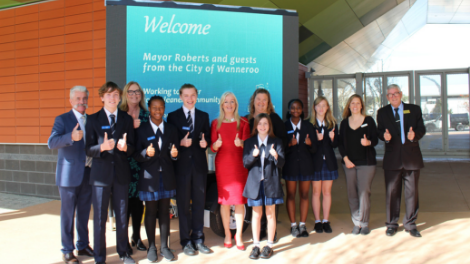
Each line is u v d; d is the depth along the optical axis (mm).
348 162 3635
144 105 3352
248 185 3055
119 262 2949
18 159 5867
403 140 3510
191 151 3193
